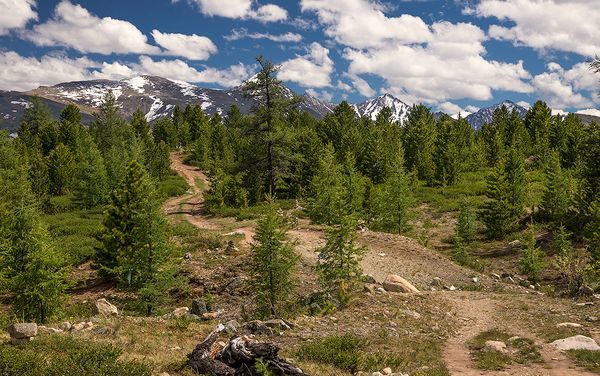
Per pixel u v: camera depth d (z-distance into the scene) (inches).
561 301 967.0
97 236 1206.3
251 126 2206.0
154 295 919.7
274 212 854.5
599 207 1437.0
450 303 906.7
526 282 1262.3
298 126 4060.0
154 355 461.4
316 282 1087.6
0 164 2266.2
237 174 2356.1
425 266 1325.0
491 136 3735.2
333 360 508.1
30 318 818.8
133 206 1137.4
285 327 654.5
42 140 3811.5
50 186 2829.7
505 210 1774.1
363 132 3715.6
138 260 922.7
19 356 366.6
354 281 951.0
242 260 1198.3
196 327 624.4
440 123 4121.6
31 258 827.4
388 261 1322.6
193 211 2293.3
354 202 1834.4
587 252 1441.9
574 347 596.4
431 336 672.4
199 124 5354.3
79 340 480.1
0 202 1501.0
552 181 1808.6
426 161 3014.3
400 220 1809.8
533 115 4077.3
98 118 3656.5
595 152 1608.0
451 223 2030.0
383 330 664.4
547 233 1680.6
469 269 1374.3
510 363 541.0
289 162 2298.2
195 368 409.1
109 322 591.2
